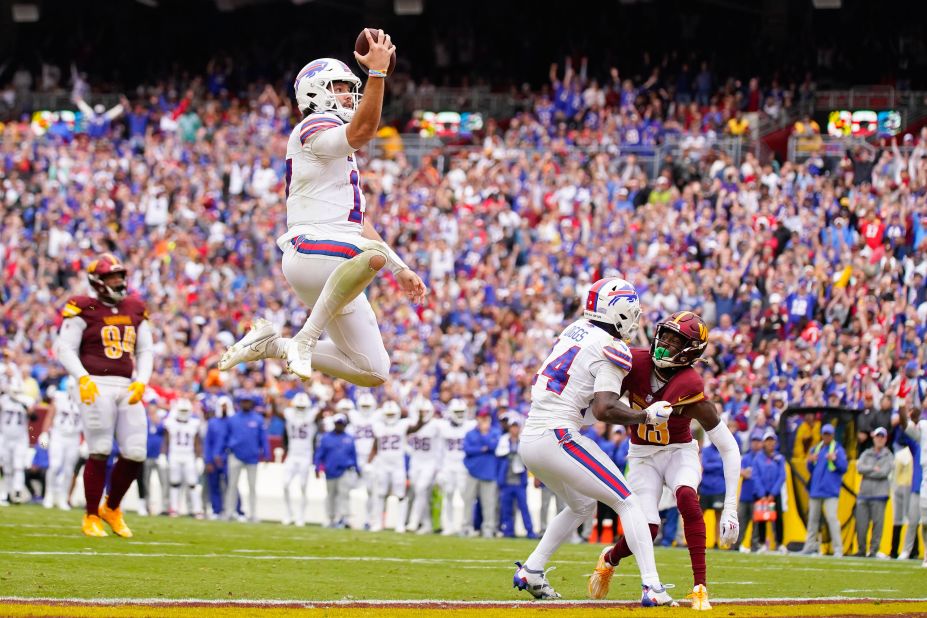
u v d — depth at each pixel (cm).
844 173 8119
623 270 7531
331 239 2388
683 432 2783
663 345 2742
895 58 10262
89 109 10975
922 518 4962
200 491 6775
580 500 2786
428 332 7650
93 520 4203
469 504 6228
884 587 3488
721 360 6656
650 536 2714
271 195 9406
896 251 7300
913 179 7756
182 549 3934
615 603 2750
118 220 9425
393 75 11525
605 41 11112
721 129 9662
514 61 11512
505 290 7838
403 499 6359
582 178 8619
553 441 2739
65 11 12531
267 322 2433
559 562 4141
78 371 4022
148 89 11719
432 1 11844
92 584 2831
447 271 8200
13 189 9606
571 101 10194
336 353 2525
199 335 7881
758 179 8138
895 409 5778
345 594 2841
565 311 7481
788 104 9869
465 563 3959
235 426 6506
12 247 8906
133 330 4131
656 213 8050
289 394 7019
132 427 4141
